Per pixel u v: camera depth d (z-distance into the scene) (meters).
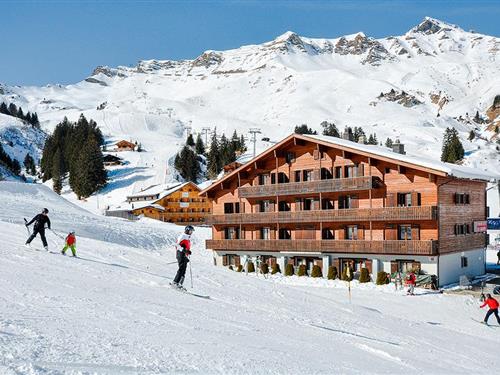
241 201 58.16
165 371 7.47
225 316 14.19
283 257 54.06
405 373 10.77
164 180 169.00
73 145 191.00
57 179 170.88
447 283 45.97
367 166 49.06
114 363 7.47
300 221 51.84
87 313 11.37
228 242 57.50
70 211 73.94
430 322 28.81
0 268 16.80
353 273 49.09
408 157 47.84
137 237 66.19
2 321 9.22
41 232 24.59
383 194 48.22
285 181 54.59
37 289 13.58
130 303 13.60
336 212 49.47
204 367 8.05
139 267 23.91
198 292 18.89
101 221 71.31
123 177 179.62
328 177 51.38
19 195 75.81
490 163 199.12
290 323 15.22
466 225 49.88
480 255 52.91
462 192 49.59
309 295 24.11
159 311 13.03
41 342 8.05
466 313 33.94
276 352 10.31
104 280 17.50
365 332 16.78
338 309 21.56
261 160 56.06
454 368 13.13
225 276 25.44
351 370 9.95
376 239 48.59
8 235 30.28
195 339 10.20
